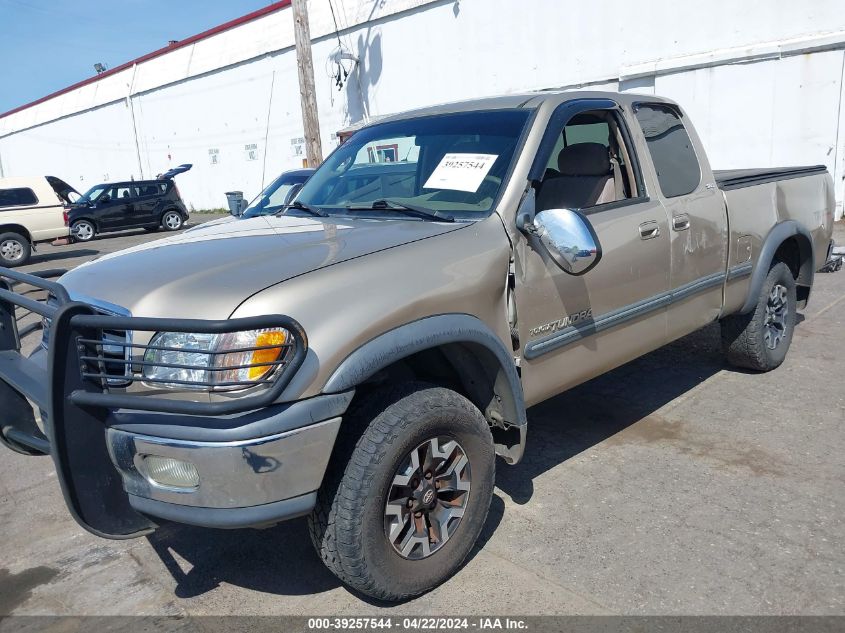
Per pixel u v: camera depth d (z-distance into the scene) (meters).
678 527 3.22
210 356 2.30
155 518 2.58
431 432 2.69
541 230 2.93
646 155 3.84
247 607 2.85
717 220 4.21
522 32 15.96
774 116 12.30
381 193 3.62
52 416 2.36
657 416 4.50
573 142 4.05
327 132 22.14
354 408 2.61
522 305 3.04
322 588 2.95
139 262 2.88
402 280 2.61
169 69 28.11
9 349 3.25
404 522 2.68
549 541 3.17
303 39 15.09
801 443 4.01
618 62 14.37
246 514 2.30
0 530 3.61
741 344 4.93
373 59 19.91
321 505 2.54
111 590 3.03
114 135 32.59
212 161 27.30
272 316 2.21
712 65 12.85
